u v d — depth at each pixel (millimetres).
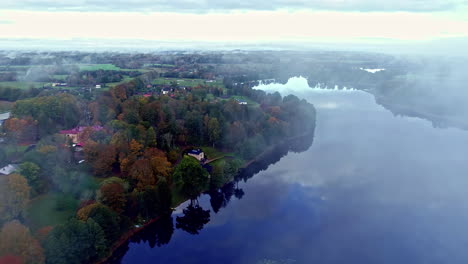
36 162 113938
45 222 95438
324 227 112688
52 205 104938
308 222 115062
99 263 91750
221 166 140625
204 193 133750
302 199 130500
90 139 135500
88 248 88250
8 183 92750
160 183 114625
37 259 78188
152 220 111938
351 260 96812
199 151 153875
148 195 109812
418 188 139125
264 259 97250
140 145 135000
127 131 138750
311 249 101750
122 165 124625
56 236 83500
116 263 95625
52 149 120875
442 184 142375
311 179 148125
